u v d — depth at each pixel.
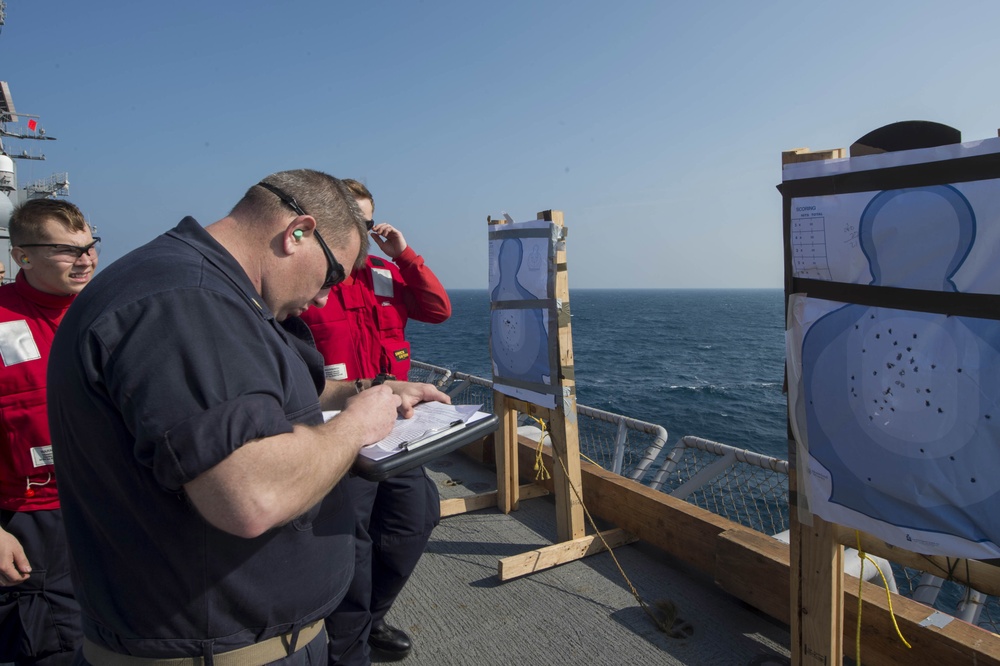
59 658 2.14
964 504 1.72
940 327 1.73
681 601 3.03
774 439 18.28
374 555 2.61
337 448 1.30
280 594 1.33
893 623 2.27
